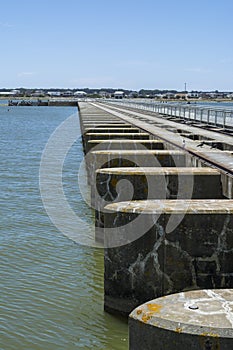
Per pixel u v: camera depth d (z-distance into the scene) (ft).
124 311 32.99
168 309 21.76
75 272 41.37
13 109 515.50
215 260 31.65
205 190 44.75
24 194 71.10
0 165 100.94
